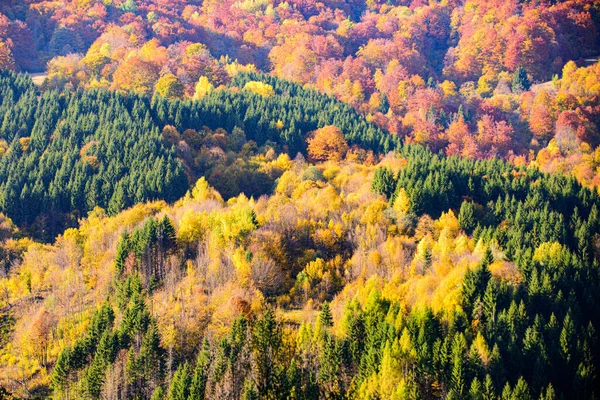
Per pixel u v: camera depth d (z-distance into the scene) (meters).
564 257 157.88
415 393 119.81
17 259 175.38
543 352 129.75
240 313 136.50
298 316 146.38
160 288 154.12
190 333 138.12
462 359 125.19
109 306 143.25
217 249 162.62
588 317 146.50
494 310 138.25
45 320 146.00
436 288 146.88
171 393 122.19
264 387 123.69
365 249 167.62
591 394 126.50
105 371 128.75
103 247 173.12
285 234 171.25
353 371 127.25
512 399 118.69
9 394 124.50
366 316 134.88
